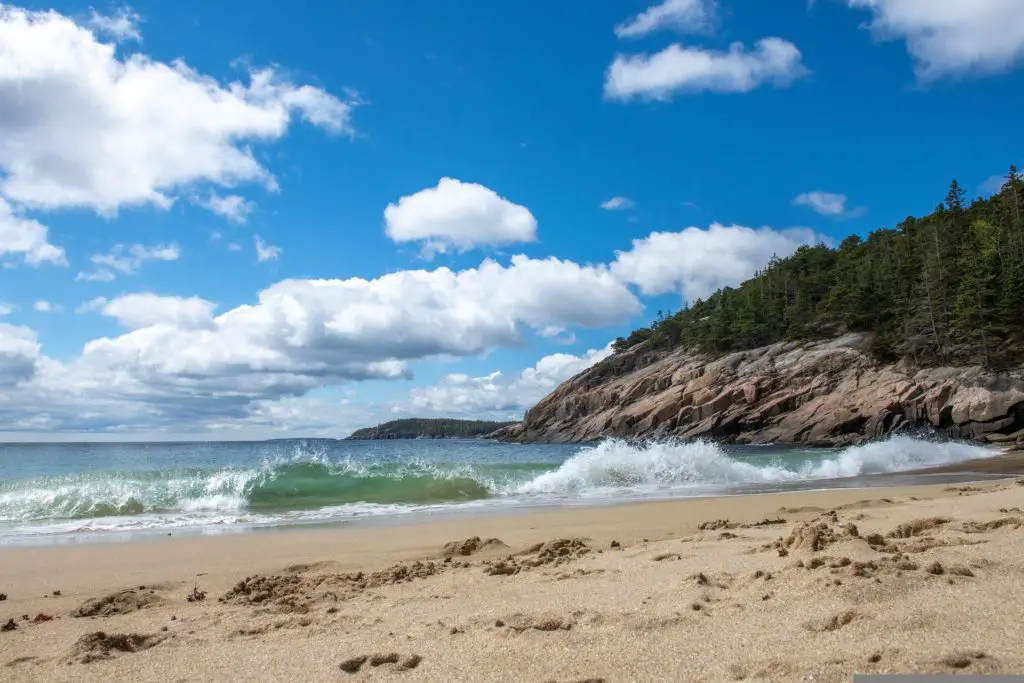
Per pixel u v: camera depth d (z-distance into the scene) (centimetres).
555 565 676
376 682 341
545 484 1927
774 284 9425
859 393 5769
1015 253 6150
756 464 2744
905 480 1952
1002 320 5381
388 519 1250
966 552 533
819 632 363
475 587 577
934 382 5322
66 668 396
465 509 1402
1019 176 7294
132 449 6119
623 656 351
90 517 1341
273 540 970
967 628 350
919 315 6034
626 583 540
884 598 411
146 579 703
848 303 7200
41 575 734
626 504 1395
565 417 9650
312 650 407
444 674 346
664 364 9150
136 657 415
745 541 724
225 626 487
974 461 2875
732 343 8450
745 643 356
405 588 596
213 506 1496
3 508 1418
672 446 2350
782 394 6350
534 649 375
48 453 4922
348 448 7244
